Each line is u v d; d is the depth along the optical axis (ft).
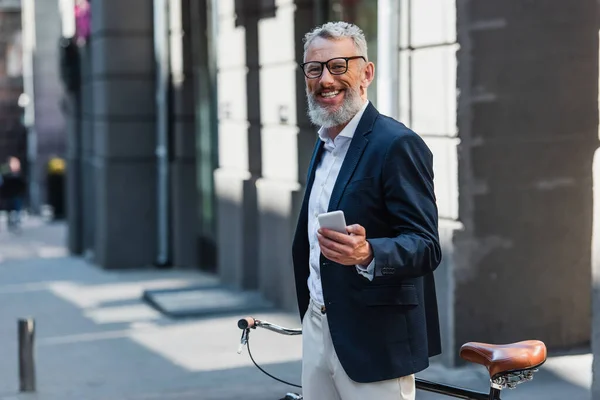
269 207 41.57
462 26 27.37
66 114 78.43
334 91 12.85
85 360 33.24
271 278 41.98
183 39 58.18
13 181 103.50
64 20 78.02
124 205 62.13
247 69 44.47
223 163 48.01
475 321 28.22
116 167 61.87
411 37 29.09
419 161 12.46
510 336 28.45
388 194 12.41
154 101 61.82
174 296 45.01
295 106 38.99
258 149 44.75
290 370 30.09
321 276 13.00
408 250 11.91
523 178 28.25
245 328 14.44
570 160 28.55
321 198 13.25
